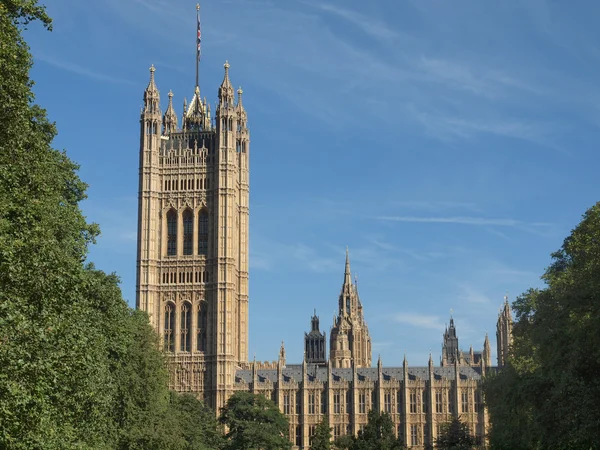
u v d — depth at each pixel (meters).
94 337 72.00
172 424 102.12
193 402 171.50
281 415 183.75
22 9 58.78
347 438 184.62
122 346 83.25
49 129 75.81
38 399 51.28
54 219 66.69
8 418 49.12
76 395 64.44
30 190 60.41
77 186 83.12
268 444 171.75
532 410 94.06
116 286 92.25
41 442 55.34
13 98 57.44
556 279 98.31
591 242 85.31
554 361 83.19
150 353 103.94
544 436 84.56
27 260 54.06
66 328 56.44
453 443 188.75
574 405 77.06
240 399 181.25
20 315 49.97
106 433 85.00
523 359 115.19
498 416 120.38
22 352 50.03
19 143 58.19
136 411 97.12
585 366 79.25
